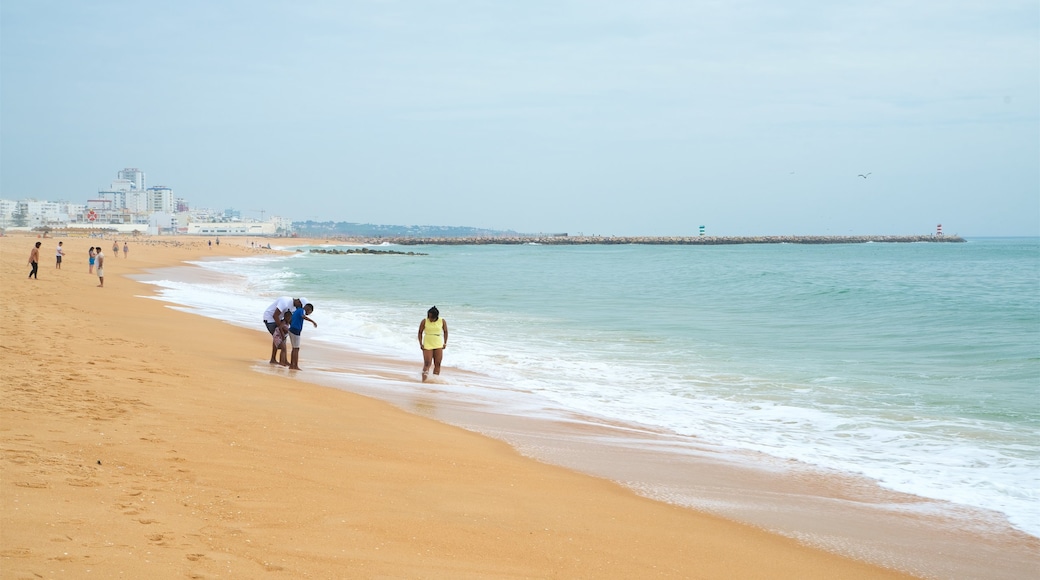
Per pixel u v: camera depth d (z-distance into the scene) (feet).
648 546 18.42
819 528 20.83
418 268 222.89
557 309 93.25
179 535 15.14
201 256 282.97
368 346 57.93
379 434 28.09
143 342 46.88
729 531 20.16
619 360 52.70
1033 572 18.21
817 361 52.54
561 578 15.71
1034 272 180.24
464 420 33.01
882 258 305.73
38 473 17.71
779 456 28.73
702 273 185.47
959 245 623.36
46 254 188.14
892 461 28.19
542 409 36.47
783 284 134.21
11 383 28.58
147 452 21.27
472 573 15.37
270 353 50.14
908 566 18.37
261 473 20.74
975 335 64.80
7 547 13.16
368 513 18.47
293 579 13.78
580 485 23.58
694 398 39.91
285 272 185.26
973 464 27.78
